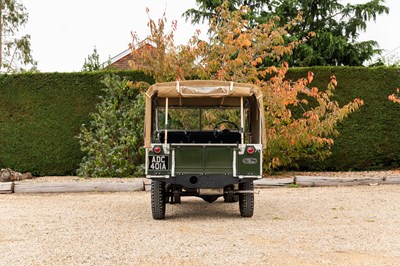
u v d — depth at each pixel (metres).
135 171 15.59
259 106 9.02
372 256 6.29
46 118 16.61
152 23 14.91
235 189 9.24
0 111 16.70
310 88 16.41
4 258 6.30
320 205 10.62
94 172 15.40
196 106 10.23
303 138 14.38
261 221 8.80
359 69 16.45
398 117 16.42
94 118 15.97
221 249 6.63
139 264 5.98
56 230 8.09
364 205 10.59
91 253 6.52
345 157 16.34
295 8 28.66
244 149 8.78
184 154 8.79
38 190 13.06
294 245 6.86
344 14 28.98
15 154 16.61
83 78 16.61
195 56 14.91
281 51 15.26
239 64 14.81
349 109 14.34
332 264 5.93
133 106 16.05
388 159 16.52
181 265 5.92
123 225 8.52
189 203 11.44
